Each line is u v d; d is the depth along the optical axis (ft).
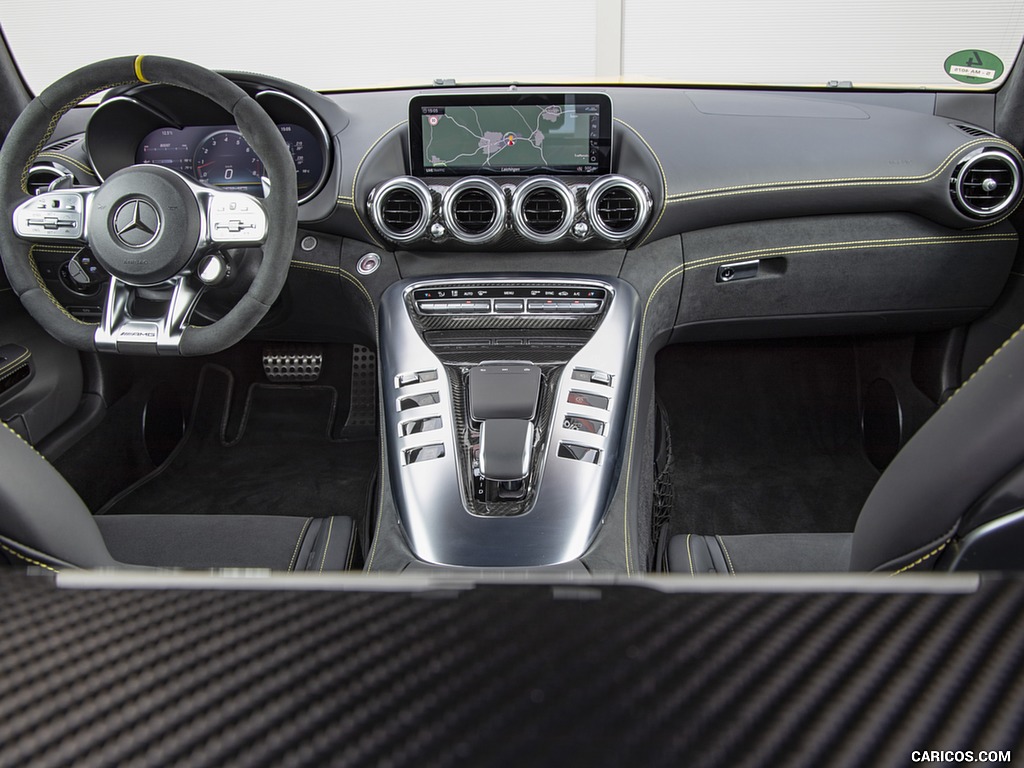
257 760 1.05
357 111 6.40
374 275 6.15
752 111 6.35
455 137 5.90
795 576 1.39
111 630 1.27
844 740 1.06
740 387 8.13
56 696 1.16
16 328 6.29
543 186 5.76
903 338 7.57
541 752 1.04
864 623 1.26
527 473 4.51
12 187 4.46
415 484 4.60
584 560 4.29
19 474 2.81
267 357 8.07
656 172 6.00
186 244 4.36
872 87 6.63
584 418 4.90
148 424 7.44
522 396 4.91
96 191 4.38
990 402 1.95
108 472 6.97
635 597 1.33
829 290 6.56
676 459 7.54
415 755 1.04
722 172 6.04
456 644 1.22
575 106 5.81
